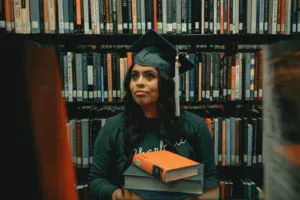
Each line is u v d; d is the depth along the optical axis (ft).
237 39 5.82
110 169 3.53
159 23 5.20
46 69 0.76
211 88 5.45
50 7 5.04
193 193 2.37
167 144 3.30
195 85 5.43
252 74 5.43
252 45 6.13
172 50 3.78
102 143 3.55
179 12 5.20
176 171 2.32
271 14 5.29
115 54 5.36
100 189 3.15
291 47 0.80
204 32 5.25
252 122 5.55
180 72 4.28
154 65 3.34
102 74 5.33
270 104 0.92
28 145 0.69
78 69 5.29
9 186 0.66
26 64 0.70
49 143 0.75
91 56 5.30
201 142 3.58
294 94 0.77
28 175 0.69
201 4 5.20
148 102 3.26
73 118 5.80
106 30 5.18
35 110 0.71
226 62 5.43
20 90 0.68
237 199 5.66
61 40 5.86
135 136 3.33
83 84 5.33
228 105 6.22
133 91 3.31
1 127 0.65
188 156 3.39
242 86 5.49
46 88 0.76
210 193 2.57
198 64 5.40
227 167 6.15
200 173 2.52
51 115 0.77
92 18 5.15
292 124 0.77
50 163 0.75
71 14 5.11
